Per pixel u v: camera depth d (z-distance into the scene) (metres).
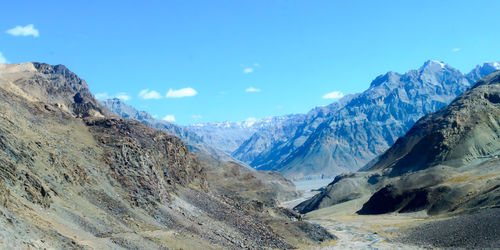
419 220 143.38
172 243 64.88
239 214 113.62
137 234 61.75
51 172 64.44
